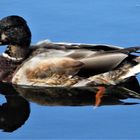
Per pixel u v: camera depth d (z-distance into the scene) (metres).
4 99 15.76
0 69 16.73
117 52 16.14
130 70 16.08
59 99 15.64
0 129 14.31
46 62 16.28
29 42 16.89
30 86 16.41
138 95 15.65
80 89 16.23
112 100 15.40
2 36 16.83
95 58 16.16
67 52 16.44
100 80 16.16
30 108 15.16
